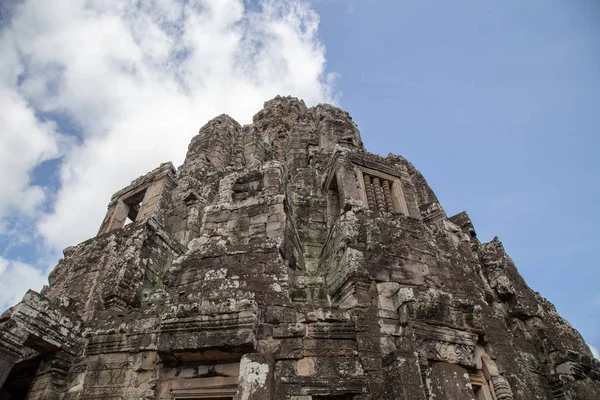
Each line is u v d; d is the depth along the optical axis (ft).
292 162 97.45
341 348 32.12
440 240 52.65
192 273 37.52
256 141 112.37
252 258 37.47
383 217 47.29
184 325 30.86
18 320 32.71
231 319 30.30
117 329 35.76
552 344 48.14
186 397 30.55
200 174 87.97
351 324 33.58
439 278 43.65
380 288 39.34
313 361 30.86
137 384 32.14
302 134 107.34
